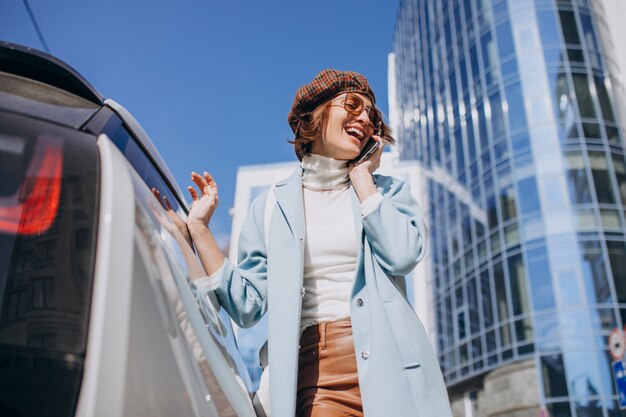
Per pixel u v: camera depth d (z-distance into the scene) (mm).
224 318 1359
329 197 1534
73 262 666
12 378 576
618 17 23766
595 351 19812
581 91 23062
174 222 1294
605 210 21375
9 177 724
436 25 32375
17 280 641
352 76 1600
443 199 28312
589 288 20547
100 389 586
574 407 19469
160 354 697
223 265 1407
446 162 28500
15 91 962
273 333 1280
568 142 22406
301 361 1344
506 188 23297
